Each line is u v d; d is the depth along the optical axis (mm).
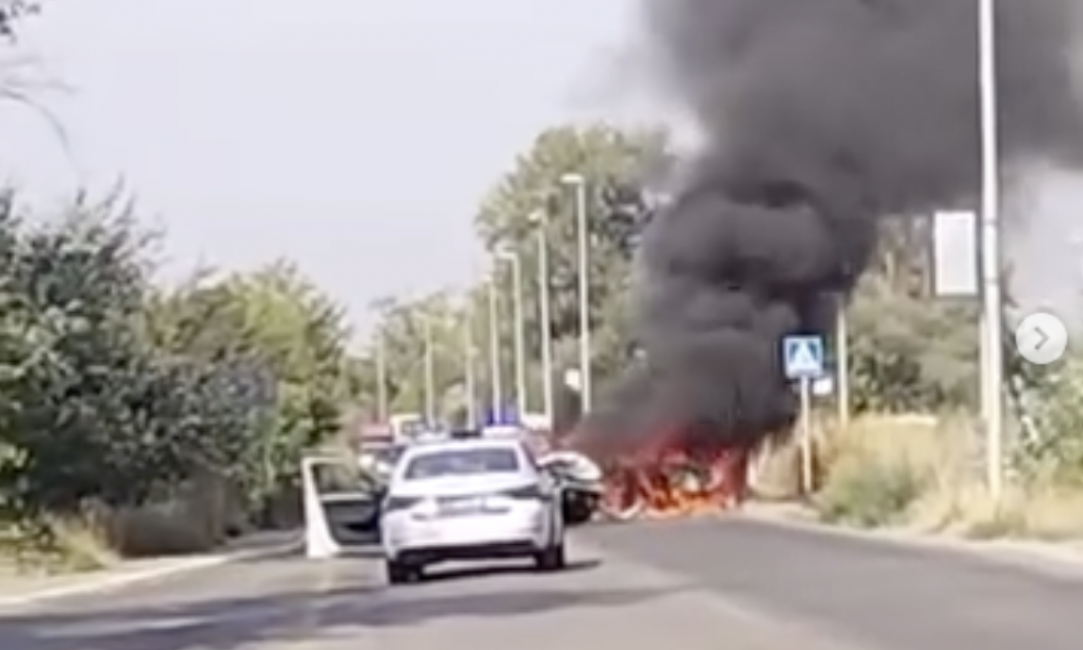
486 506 31141
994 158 36469
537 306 95812
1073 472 36406
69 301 43750
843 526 41469
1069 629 20203
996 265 36000
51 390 43188
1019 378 39562
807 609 23250
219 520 54344
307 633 23203
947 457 40750
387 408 133375
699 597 25391
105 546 45281
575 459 53812
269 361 67000
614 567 32188
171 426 48156
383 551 34844
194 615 27641
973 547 32938
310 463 49000
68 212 44688
